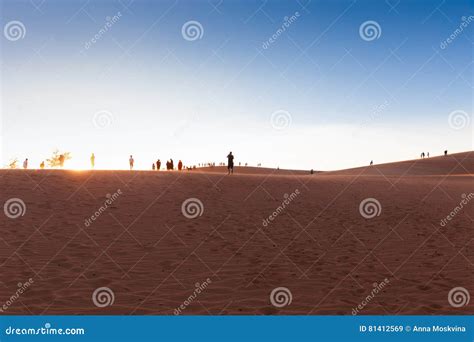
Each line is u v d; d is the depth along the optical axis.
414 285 8.24
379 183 31.25
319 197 21.38
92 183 19.77
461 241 12.53
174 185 20.83
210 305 7.09
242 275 8.74
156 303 7.12
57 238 11.23
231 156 29.38
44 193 17.09
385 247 11.61
